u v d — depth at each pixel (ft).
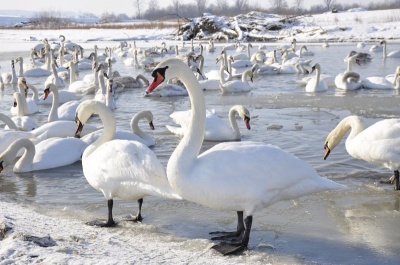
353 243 21.99
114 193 23.49
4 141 35.53
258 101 62.90
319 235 22.91
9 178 32.48
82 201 28.27
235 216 25.63
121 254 19.03
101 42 229.45
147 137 39.73
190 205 27.30
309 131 44.27
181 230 23.82
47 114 56.70
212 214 25.95
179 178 20.30
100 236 22.22
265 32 222.48
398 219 24.68
